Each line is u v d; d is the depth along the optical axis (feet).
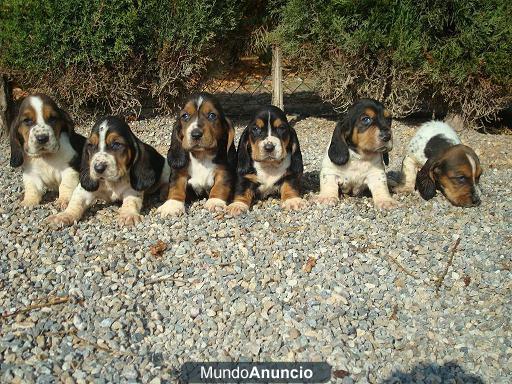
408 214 4.03
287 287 3.13
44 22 5.83
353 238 3.63
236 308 2.97
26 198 4.17
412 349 2.75
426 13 6.00
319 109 7.38
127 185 3.98
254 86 7.89
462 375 2.62
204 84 6.60
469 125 6.63
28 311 2.89
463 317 2.98
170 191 4.09
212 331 2.83
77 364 2.55
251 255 3.41
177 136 4.04
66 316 2.86
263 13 6.74
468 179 4.20
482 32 5.99
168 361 2.63
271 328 2.82
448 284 3.22
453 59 6.10
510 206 4.27
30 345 2.63
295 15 6.12
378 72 6.23
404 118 7.05
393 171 5.31
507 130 7.07
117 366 2.54
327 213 3.97
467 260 3.43
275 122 4.00
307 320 2.88
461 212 4.12
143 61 6.24
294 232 3.71
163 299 3.06
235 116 7.11
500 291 3.18
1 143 5.81
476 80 6.26
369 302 3.06
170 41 6.16
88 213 4.05
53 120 4.00
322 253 3.44
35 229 3.71
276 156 3.91
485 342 2.81
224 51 6.76
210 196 4.12
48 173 4.14
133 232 3.72
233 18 6.37
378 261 3.39
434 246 3.57
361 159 4.22
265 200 4.31
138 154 3.94
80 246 3.51
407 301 3.08
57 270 3.27
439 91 6.41
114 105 6.31
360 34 5.98
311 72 6.57
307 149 6.01
